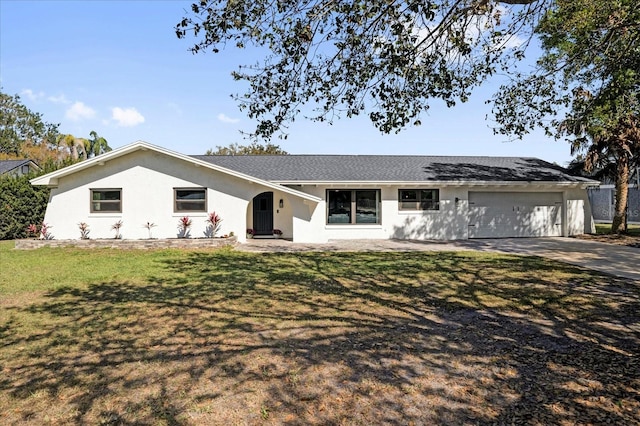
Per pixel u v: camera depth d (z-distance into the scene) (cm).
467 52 609
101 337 548
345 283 892
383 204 1873
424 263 1161
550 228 1962
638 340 524
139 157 1648
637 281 890
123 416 348
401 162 2144
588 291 800
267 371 436
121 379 420
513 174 1980
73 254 1353
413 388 395
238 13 462
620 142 1692
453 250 1466
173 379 418
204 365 453
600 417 337
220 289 833
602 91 742
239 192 1673
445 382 407
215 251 1424
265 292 806
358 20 492
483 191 1920
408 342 522
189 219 1661
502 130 831
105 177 1641
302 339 537
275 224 1917
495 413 347
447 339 533
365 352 489
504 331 565
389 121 640
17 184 1941
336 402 369
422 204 1888
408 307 694
